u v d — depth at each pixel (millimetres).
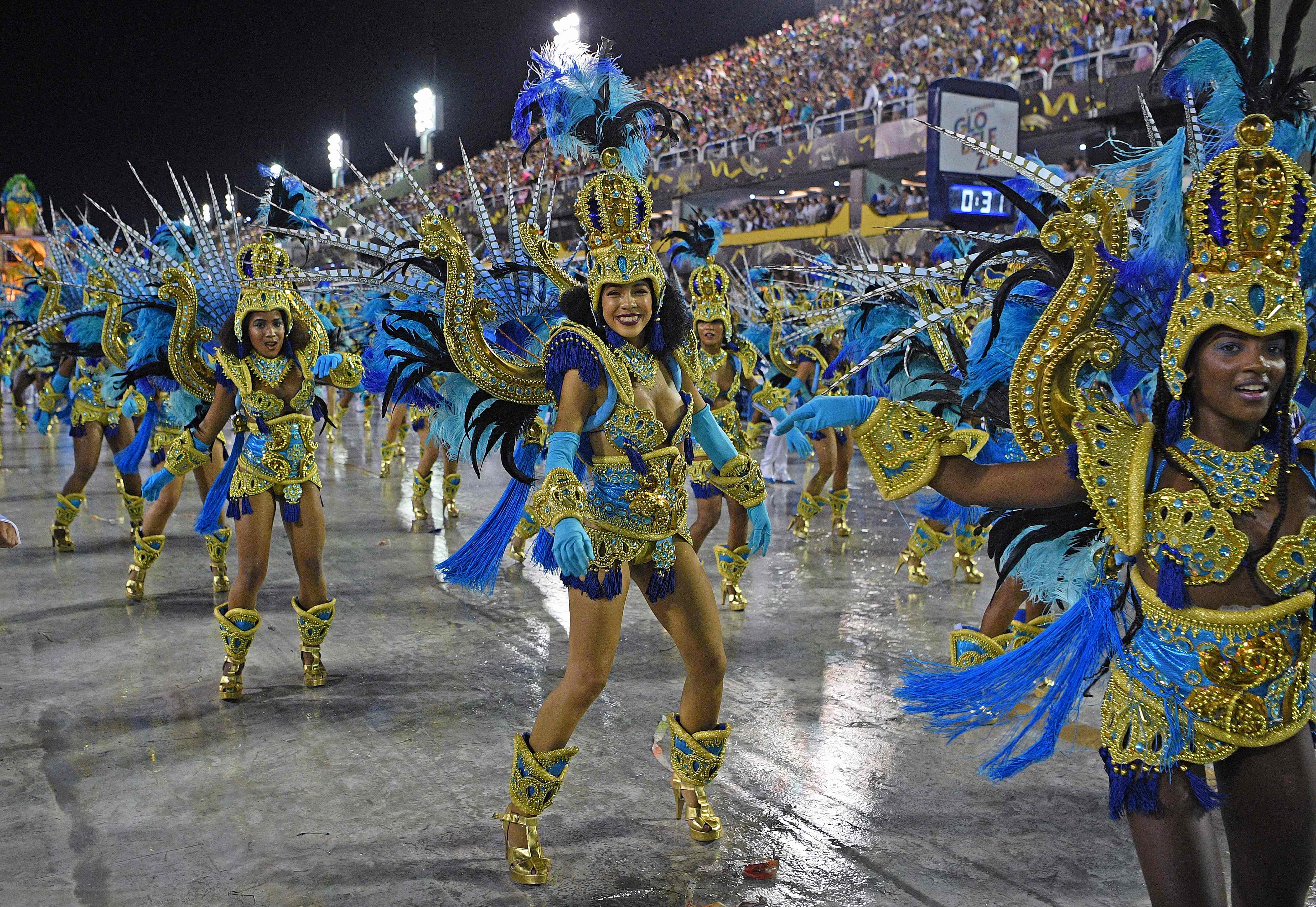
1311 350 2535
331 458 14117
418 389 4473
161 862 3254
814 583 7113
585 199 3131
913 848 3357
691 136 27625
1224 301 2113
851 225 21844
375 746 4219
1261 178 2092
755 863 3215
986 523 2721
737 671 5188
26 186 38312
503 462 3783
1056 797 3734
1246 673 2195
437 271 3869
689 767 3385
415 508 9086
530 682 5035
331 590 6895
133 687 4930
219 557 6781
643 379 3184
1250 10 6430
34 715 4559
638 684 5012
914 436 2496
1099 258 2326
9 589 6859
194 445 4742
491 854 3324
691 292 6180
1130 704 2342
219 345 5645
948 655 5434
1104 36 17203
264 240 4781
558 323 3217
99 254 7523
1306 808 2240
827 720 4504
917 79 20984
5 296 14938
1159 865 2285
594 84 3211
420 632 5922
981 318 3209
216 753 4141
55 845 3365
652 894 3084
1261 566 2172
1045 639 2553
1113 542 2486
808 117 23906
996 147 2508
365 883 3135
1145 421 2611
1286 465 2193
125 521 9383
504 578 7273
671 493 3219
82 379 7906
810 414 2531
